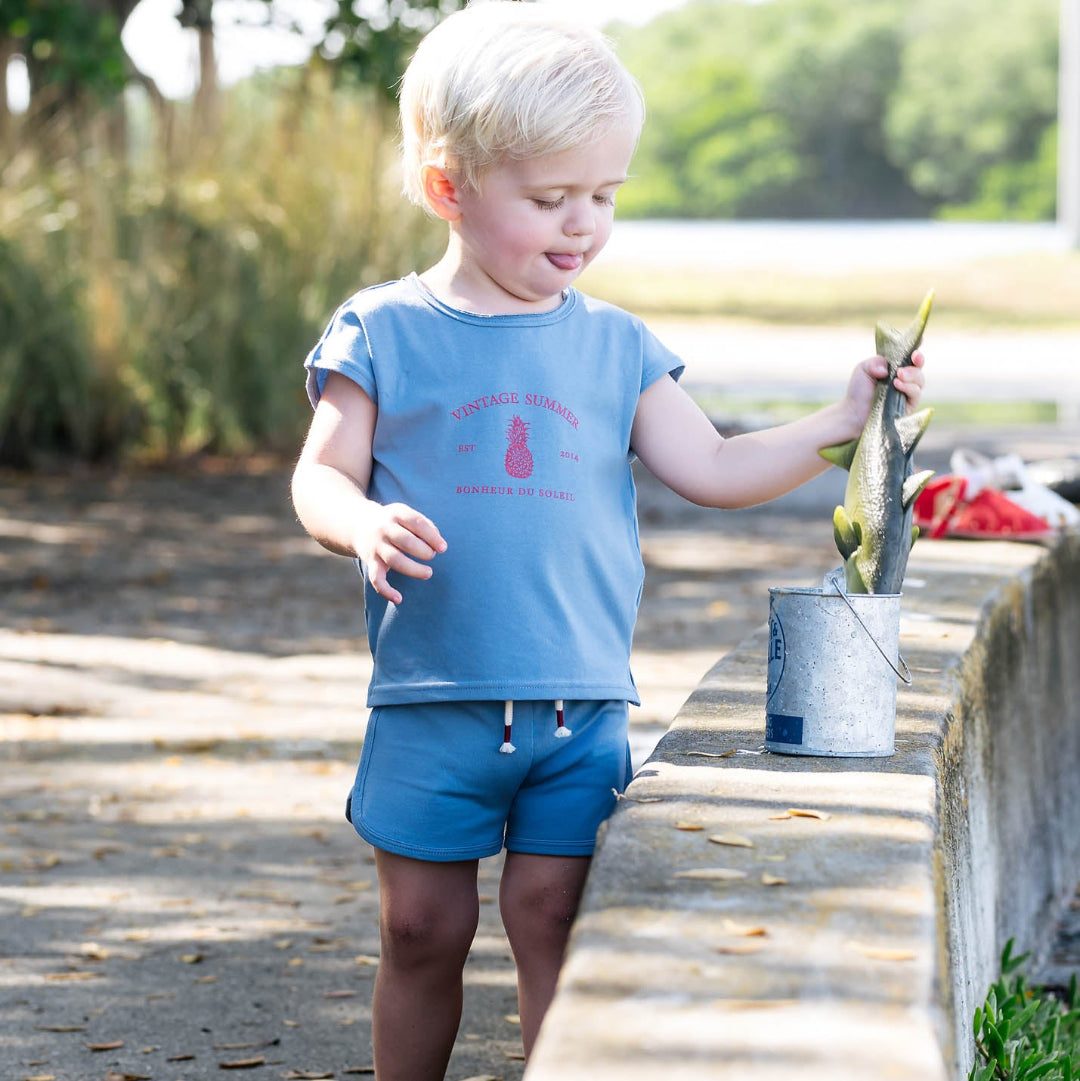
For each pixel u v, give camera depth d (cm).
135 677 673
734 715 263
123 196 1364
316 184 1421
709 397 1767
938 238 5706
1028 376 2180
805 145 7669
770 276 3844
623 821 201
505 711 233
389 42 1429
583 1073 141
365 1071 316
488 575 233
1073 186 4284
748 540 1034
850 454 252
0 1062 319
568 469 239
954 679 302
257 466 1359
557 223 234
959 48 7412
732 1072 141
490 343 241
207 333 1385
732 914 171
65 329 1322
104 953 379
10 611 809
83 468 1329
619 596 244
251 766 550
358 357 241
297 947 384
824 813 204
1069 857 482
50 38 1369
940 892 192
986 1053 287
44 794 514
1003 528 475
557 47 230
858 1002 153
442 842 237
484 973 369
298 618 802
